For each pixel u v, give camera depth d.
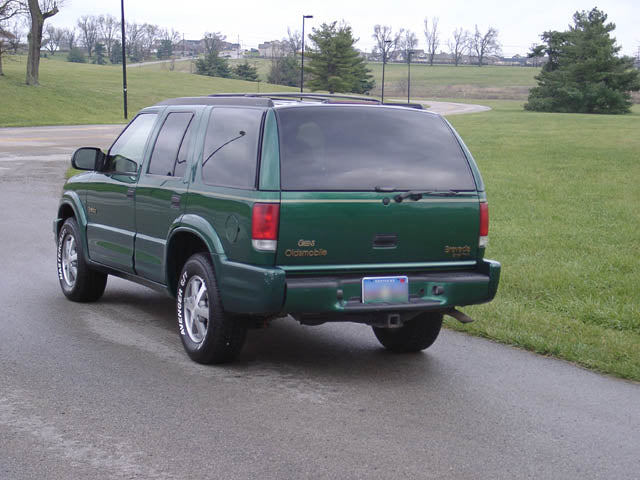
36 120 48.12
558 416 4.85
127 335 6.57
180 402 4.93
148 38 198.38
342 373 5.69
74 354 5.95
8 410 4.72
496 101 134.25
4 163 23.36
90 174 7.56
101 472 3.87
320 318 5.44
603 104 83.19
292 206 5.16
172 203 6.09
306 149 5.29
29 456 4.05
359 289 5.33
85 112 54.59
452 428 4.59
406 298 5.46
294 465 3.99
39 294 8.05
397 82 173.12
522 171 23.16
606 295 8.47
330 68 114.31
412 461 4.09
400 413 4.83
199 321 5.83
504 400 5.13
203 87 89.19
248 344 6.48
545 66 89.31
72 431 4.40
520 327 7.00
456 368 5.88
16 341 6.27
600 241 11.95
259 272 5.12
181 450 4.16
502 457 4.17
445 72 197.62
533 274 9.37
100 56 187.75
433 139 5.69
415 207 5.46
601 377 5.71
